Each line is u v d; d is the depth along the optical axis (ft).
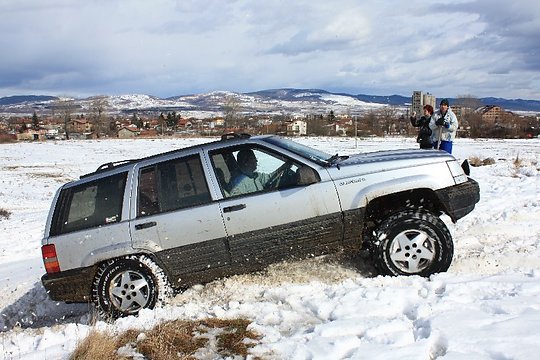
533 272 16.66
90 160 125.18
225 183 17.94
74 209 18.51
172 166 18.31
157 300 17.60
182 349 13.35
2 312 21.26
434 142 33.30
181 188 18.04
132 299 17.69
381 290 15.99
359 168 18.01
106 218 18.16
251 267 18.01
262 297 17.47
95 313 17.89
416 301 15.05
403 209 17.75
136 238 17.71
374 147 111.34
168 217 17.71
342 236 17.83
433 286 16.12
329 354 12.25
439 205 18.79
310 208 17.54
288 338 13.56
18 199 66.54
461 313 13.57
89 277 17.97
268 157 18.22
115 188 18.43
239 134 19.63
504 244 21.04
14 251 33.37
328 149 107.24
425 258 17.37
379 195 17.60
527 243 20.90
